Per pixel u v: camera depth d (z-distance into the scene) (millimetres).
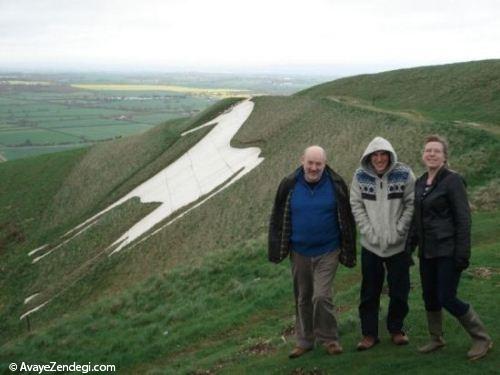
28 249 51469
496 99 44594
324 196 8383
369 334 8547
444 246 7316
